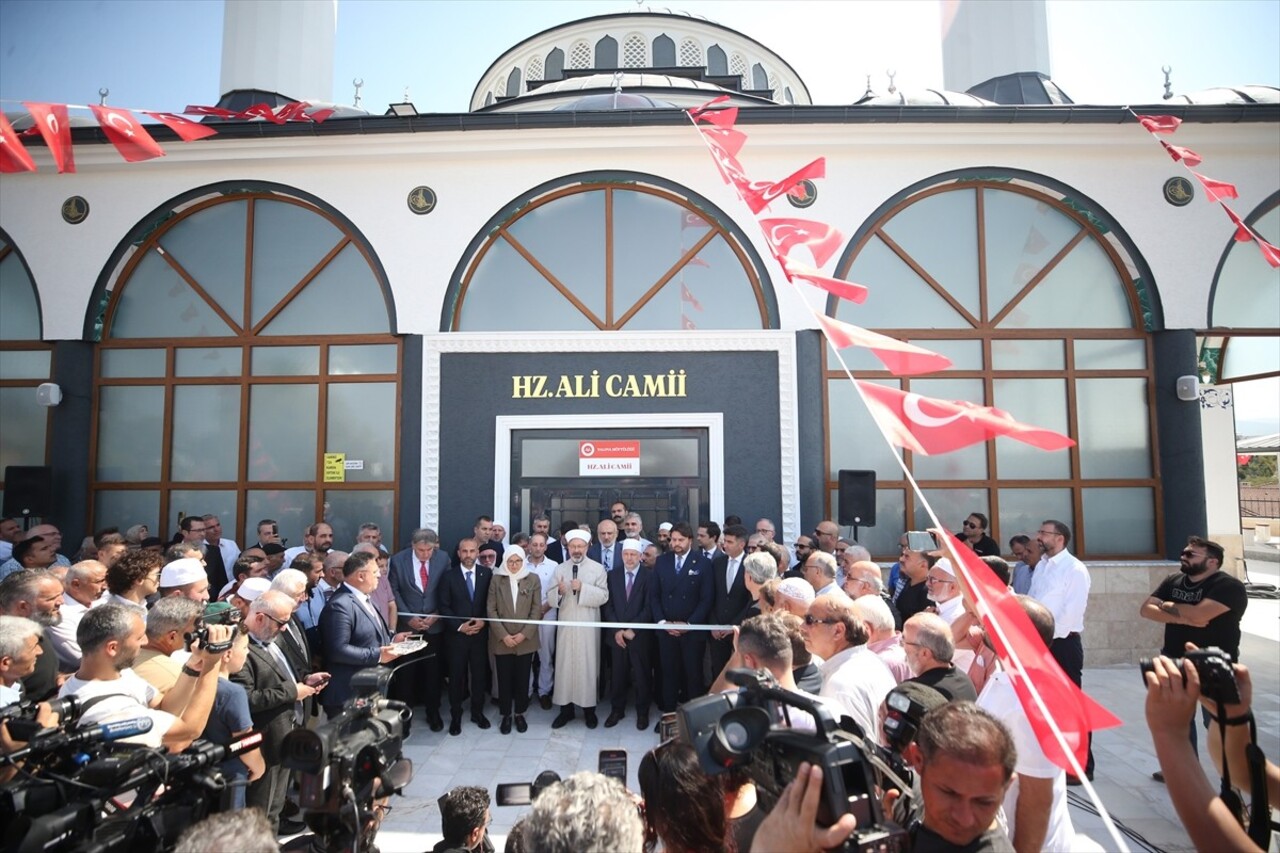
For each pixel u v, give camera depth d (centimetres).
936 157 843
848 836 152
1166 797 485
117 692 287
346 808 212
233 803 275
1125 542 823
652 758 212
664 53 1450
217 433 859
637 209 864
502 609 633
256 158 843
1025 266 853
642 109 803
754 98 1148
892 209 850
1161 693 188
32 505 788
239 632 344
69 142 589
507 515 815
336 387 854
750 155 842
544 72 1474
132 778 204
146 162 849
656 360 827
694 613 636
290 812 441
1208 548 498
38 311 875
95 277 859
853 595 479
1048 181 839
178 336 870
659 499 818
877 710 306
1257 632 1009
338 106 906
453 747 598
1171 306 826
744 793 229
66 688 293
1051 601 542
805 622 354
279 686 405
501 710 634
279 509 845
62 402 848
